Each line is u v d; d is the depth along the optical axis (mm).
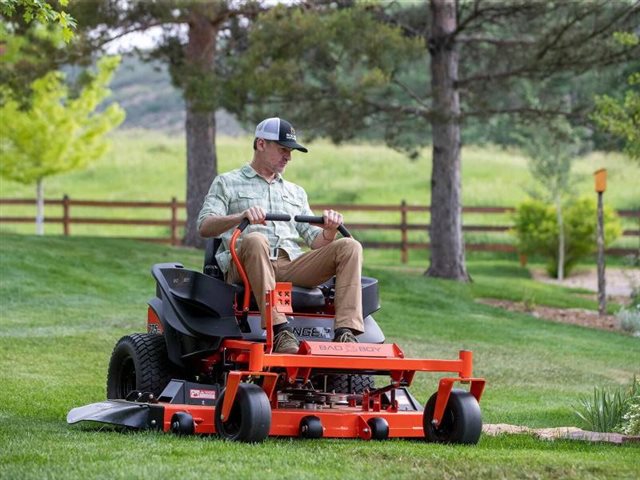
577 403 30469
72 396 27688
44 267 54031
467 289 63719
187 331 20656
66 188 137750
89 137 90125
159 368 22047
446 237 68125
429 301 57344
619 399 24734
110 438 19688
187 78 58781
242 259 20297
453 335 46438
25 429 21234
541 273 89250
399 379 20500
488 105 68250
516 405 30156
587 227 84750
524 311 59781
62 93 87438
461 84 66000
